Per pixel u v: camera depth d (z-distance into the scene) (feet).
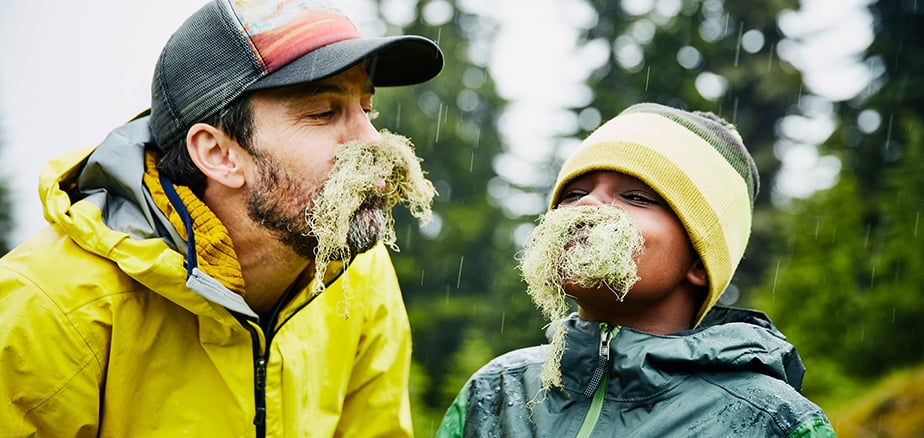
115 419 7.10
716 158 7.05
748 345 6.51
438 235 44.78
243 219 7.24
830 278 29.04
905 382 25.71
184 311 7.20
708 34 53.47
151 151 7.48
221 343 7.14
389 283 8.49
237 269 7.19
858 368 27.66
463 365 30.63
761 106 52.65
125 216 7.03
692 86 50.03
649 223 6.75
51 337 6.71
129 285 6.98
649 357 6.56
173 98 7.29
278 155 7.08
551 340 7.11
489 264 43.98
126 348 6.98
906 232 29.22
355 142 7.11
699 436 6.29
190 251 6.88
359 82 7.32
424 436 28.32
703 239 6.79
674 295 6.97
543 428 6.81
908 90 43.96
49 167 7.29
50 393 6.75
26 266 6.85
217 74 7.15
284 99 7.11
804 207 33.01
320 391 7.79
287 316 7.49
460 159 46.73
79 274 6.84
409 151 7.36
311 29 7.20
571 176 7.06
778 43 55.52
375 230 7.16
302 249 7.25
